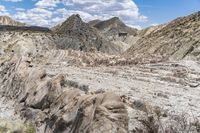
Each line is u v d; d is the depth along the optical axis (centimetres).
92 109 1664
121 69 3347
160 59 3731
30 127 2408
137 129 1437
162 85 2423
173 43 8444
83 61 4181
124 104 1625
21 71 3612
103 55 4403
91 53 4572
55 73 3186
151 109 1608
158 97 1978
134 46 13075
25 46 17075
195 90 2222
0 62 5441
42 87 2708
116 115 1484
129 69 3275
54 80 2569
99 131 1445
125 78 2820
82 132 1625
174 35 9275
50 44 19138
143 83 2533
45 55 4762
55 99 2400
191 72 2791
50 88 2548
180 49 7531
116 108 1520
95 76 2983
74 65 4019
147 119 1496
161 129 1438
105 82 2595
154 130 1452
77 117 1755
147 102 1684
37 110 2586
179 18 11575
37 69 3209
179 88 2295
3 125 2481
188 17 10556
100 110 1528
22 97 3028
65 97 2180
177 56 7312
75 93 2114
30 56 4897
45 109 2481
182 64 3148
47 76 3078
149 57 3994
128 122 1468
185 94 2080
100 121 1478
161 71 2958
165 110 1628
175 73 2778
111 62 3934
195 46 6875
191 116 1559
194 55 6531
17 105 3034
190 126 1405
